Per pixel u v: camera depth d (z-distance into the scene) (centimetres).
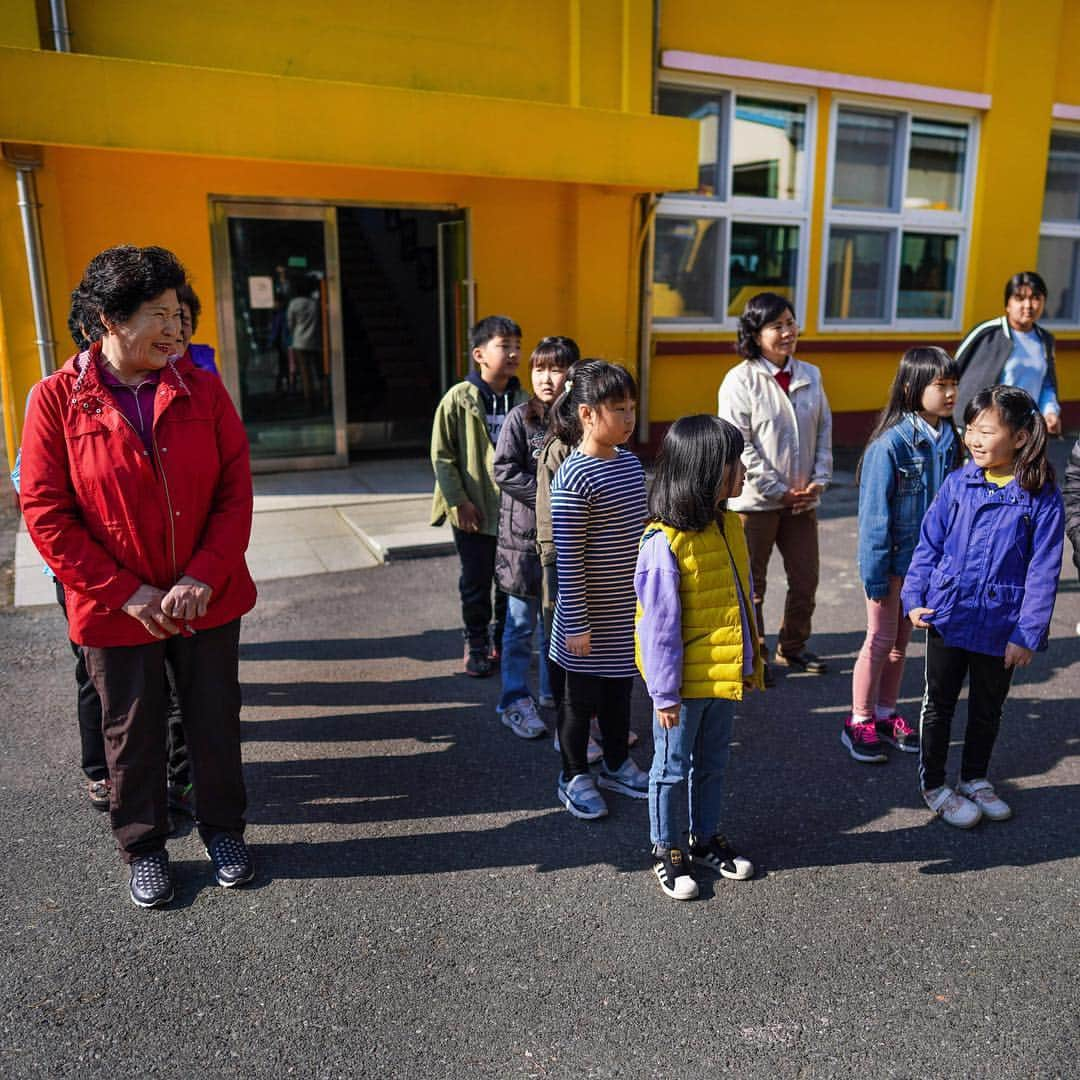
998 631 296
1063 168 1111
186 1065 216
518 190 845
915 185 1011
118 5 663
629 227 870
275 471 836
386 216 1152
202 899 276
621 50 824
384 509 714
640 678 432
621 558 298
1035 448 287
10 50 575
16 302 666
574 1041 223
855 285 1013
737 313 960
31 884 282
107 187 705
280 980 243
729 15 871
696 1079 212
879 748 358
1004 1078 212
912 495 342
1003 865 293
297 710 404
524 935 261
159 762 273
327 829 314
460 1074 213
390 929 263
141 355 244
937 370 337
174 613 250
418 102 684
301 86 648
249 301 789
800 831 313
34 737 374
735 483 259
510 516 370
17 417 681
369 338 1115
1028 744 371
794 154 942
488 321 404
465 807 328
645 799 333
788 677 439
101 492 247
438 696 418
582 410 291
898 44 950
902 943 257
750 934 262
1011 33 993
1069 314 1160
